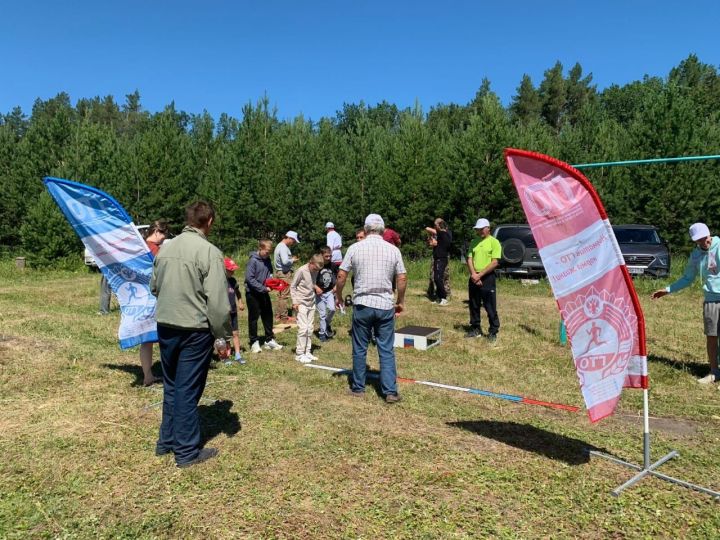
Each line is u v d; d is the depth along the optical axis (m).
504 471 4.05
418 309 11.88
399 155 22.48
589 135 25.83
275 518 3.40
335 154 30.66
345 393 5.89
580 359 3.99
